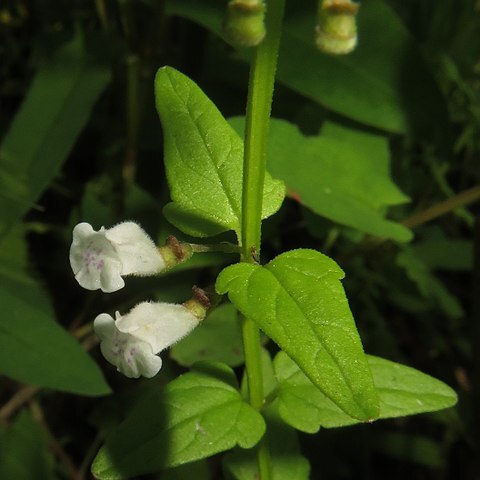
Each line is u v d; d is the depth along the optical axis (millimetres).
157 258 61
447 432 112
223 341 94
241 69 115
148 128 117
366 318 113
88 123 124
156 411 65
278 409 73
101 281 59
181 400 66
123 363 59
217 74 115
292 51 100
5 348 86
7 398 113
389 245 109
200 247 61
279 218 102
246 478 75
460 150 125
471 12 120
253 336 64
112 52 113
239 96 114
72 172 127
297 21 100
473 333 103
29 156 107
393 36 101
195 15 98
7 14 126
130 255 60
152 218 106
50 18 125
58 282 118
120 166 121
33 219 122
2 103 132
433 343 119
